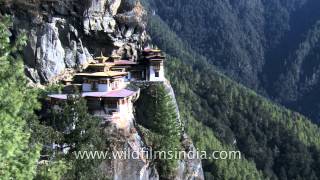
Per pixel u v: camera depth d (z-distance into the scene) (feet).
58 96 227.81
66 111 180.96
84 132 172.45
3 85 91.09
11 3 255.91
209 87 632.79
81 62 270.67
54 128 181.88
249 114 590.55
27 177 94.27
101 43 285.23
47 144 160.86
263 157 530.68
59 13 264.93
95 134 177.99
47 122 184.03
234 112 585.22
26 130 107.34
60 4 263.90
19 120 92.79
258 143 552.00
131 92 246.06
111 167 202.90
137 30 300.81
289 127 579.07
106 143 206.80
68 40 268.21
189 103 557.33
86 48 278.87
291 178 516.32
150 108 261.44
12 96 91.15
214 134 517.55
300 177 511.40
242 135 555.69
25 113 98.63
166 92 264.11
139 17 301.02
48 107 222.07
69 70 268.21
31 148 98.73
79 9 269.85
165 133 254.68
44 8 261.44
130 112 247.09
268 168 521.24
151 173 231.50
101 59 279.08
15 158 93.04
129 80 283.79
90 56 280.51
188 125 456.04
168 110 258.57
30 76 257.34
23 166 93.81
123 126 231.50
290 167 523.29
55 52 262.26
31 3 258.78
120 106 232.32
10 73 94.07
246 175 438.81
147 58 290.15
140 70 291.58
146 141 239.50
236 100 610.65
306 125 613.11
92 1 271.28
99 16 276.21
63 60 266.57
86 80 247.91
